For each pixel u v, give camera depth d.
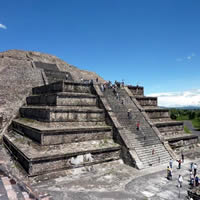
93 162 16.56
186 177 14.95
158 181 13.90
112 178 14.38
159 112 27.55
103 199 11.07
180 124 27.62
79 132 17.67
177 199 11.24
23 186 10.06
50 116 17.36
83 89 22.56
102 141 18.94
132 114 23.19
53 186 12.77
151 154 18.50
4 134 23.78
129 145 18.12
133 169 16.42
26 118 23.42
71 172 15.15
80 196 11.36
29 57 41.97
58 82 20.95
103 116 21.25
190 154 22.97
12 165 15.96
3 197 8.84
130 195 11.64
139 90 30.61
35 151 15.30
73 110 18.91
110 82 27.20
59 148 16.17
